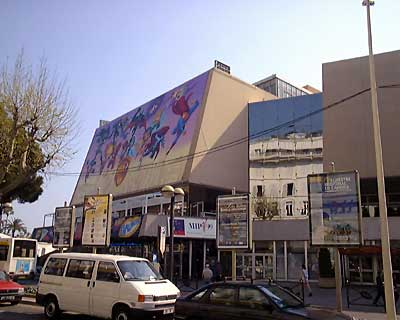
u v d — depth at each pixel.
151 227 30.77
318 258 31.64
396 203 35.00
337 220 16.33
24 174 23.67
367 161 35.47
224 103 46.72
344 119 37.06
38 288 14.41
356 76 37.34
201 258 34.66
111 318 12.43
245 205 18.94
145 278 12.98
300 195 41.81
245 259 35.75
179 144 45.66
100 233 22.22
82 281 13.38
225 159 44.81
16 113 23.02
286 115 44.78
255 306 10.03
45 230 46.16
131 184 51.22
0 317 14.25
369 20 16.09
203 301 10.82
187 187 41.34
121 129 62.22
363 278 31.08
